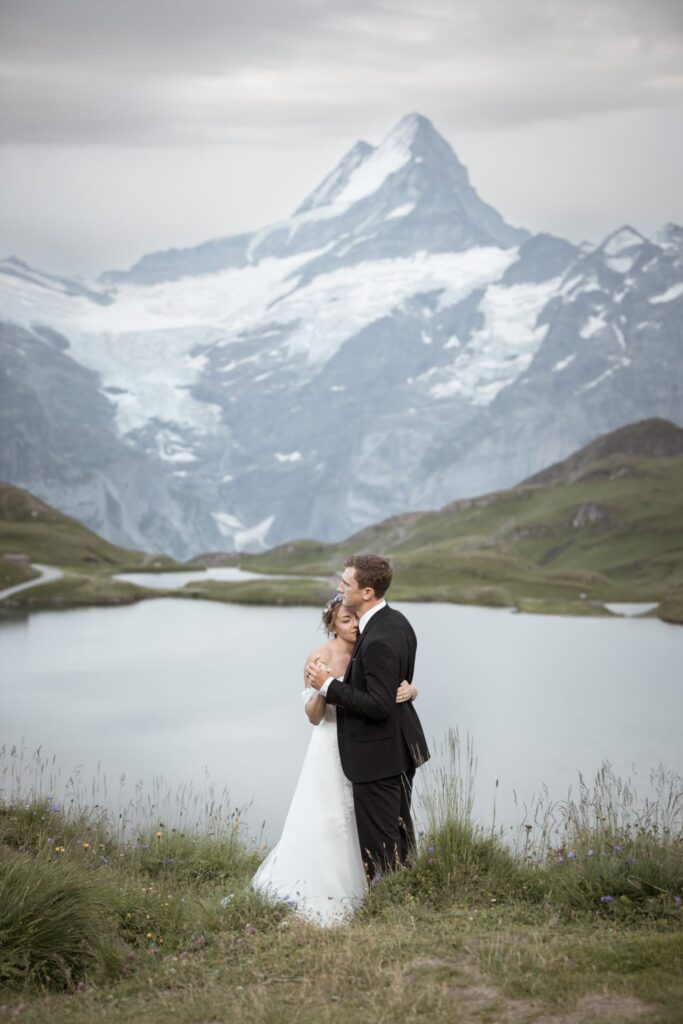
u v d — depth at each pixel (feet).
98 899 30.37
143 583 530.68
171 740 149.07
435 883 31.07
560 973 23.82
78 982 27.07
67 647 284.20
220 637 308.40
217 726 162.61
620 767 127.44
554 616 387.96
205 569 643.04
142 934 30.12
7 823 44.16
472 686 211.61
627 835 34.76
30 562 586.45
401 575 524.93
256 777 119.65
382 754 30.94
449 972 24.49
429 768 99.55
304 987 24.30
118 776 118.01
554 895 31.09
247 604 428.15
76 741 148.36
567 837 39.68
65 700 192.85
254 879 32.76
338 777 31.50
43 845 40.57
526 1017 21.85
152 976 26.61
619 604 461.37
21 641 297.74
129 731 157.48
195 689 207.21
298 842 31.63
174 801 98.63
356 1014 22.45
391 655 30.42
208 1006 23.82
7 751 135.03
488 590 458.50
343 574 31.73
